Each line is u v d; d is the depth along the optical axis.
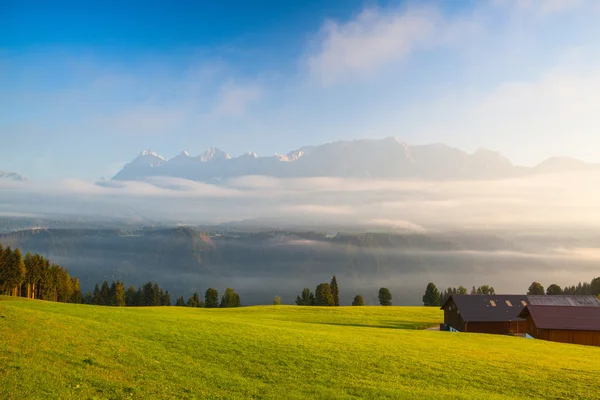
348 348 43.25
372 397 28.59
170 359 33.12
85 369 26.97
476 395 30.50
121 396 23.53
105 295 187.50
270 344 41.94
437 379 34.22
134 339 38.25
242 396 26.72
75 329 37.84
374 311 109.50
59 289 144.12
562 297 85.12
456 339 58.97
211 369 31.86
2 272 111.31
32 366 25.41
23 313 40.62
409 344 49.69
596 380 35.81
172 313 72.25
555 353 50.62
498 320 79.50
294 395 27.81
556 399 30.95
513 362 41.78
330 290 184.00
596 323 68.94
